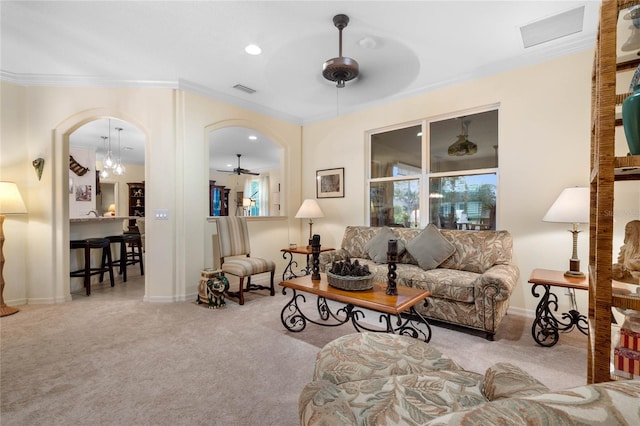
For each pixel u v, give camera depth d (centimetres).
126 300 359
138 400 166
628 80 232
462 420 42
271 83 365
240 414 155
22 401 164
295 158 506
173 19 242
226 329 269
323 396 84
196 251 375
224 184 1101
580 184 275
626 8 101
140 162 872
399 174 413
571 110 280
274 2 222
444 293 264
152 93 356
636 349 101
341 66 256
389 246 221
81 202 657
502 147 318
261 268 368
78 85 348
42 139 344
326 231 482
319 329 271
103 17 239
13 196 310
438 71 332
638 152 94
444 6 226
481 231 317
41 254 344
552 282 224
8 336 251
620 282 118
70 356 216
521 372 95
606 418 38
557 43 277
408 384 101
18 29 255
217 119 398
